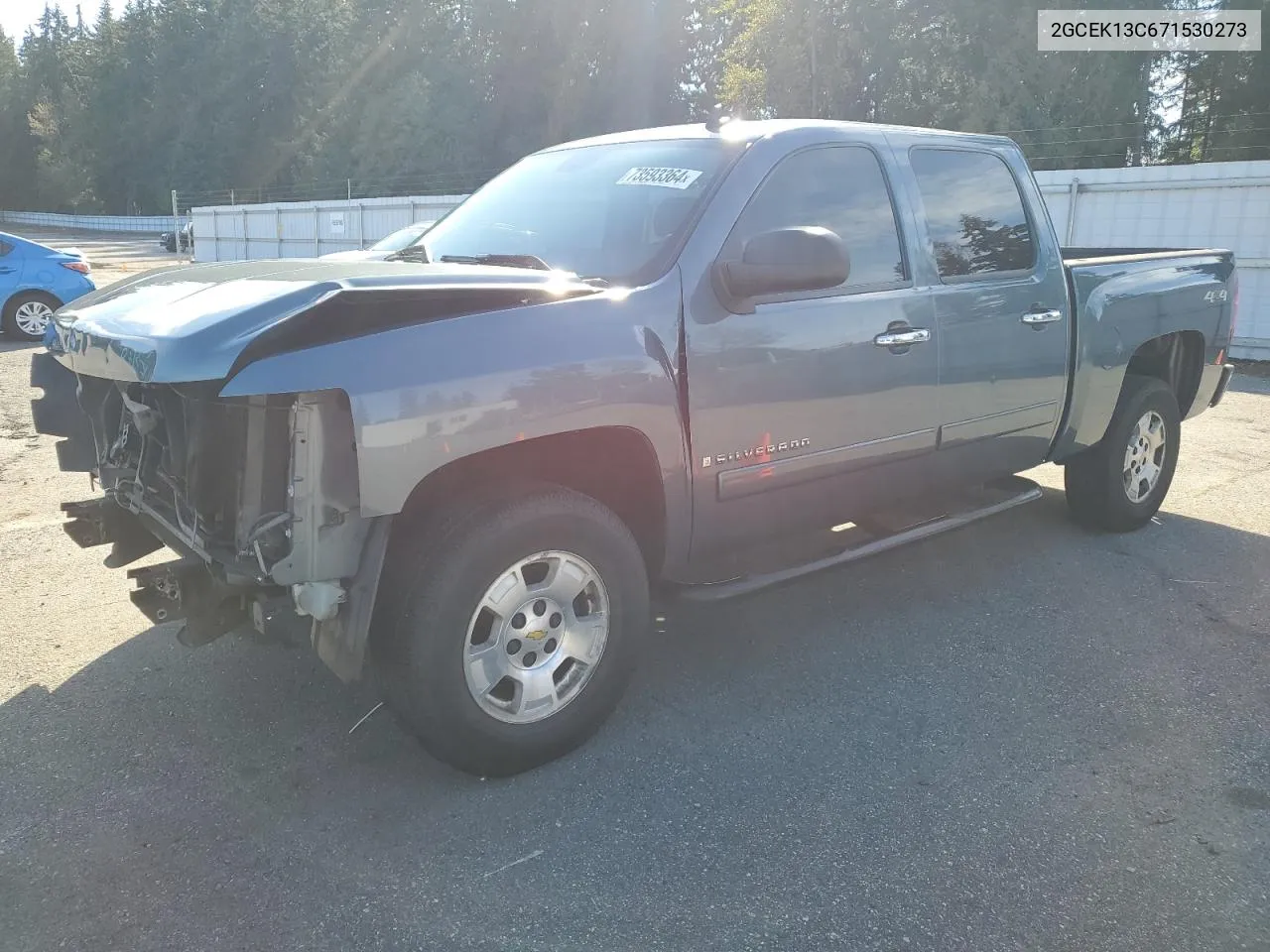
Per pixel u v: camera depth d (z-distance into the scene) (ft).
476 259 12.08
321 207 85.76
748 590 11.57
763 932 8.13
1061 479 22.21
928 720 11.62
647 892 8.57
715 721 11.54
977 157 14.76
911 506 14.90
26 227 264.72
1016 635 14.02
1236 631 14.23
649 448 10.46
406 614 9.30
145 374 8.42
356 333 8.71
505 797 9.96
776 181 11.87
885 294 12.73
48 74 313.73
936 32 121.70
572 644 10.41
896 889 8.67
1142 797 10.11
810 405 11.87
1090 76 108.17
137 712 11.46
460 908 8.35
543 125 197.57
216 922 8.13
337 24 219.82
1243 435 27.50
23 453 23.49
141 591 10.04
